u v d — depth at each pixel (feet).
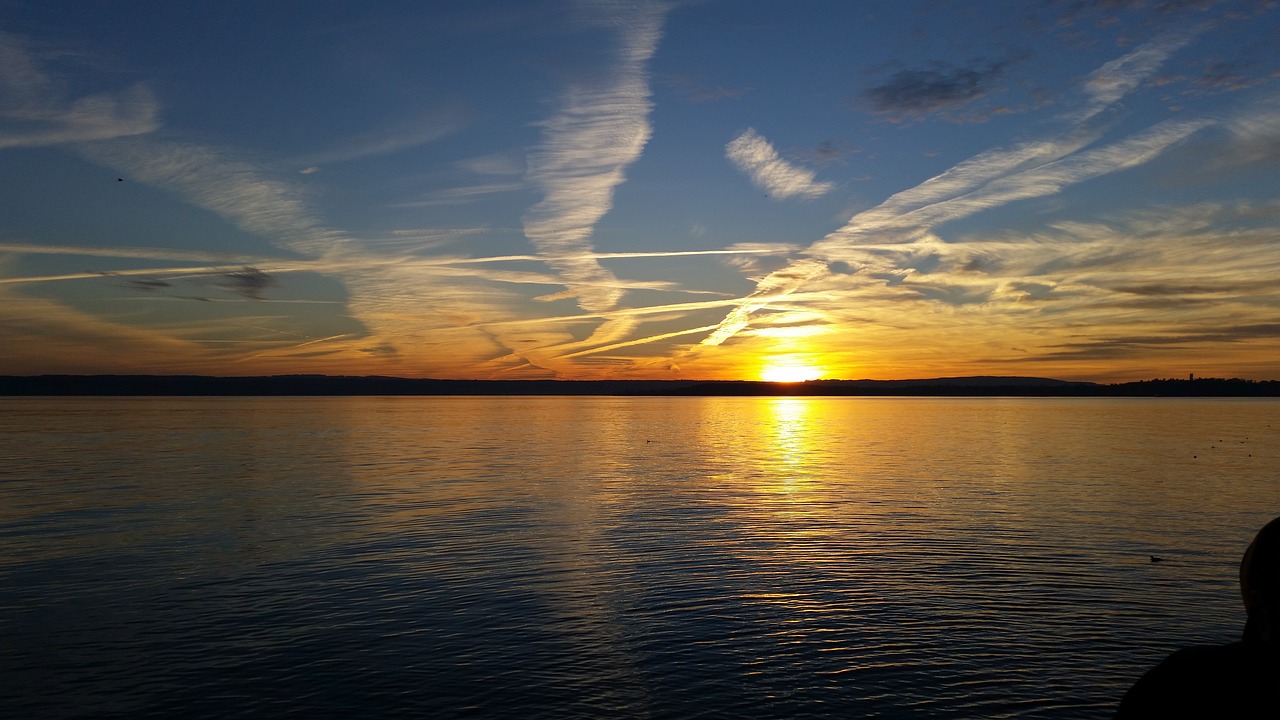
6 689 46.21
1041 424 404.36
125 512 109.40
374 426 378.12
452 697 44.83
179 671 48.83
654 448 235.40
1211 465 174.40
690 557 78.79
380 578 71.00
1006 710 42.96
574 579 70.23
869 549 82.12
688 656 50.98
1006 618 58.29
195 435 298.56
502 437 292.40
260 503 117.70
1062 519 100.53
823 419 496.64
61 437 283.79
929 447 236.84
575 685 46.44
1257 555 9.80
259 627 57.16
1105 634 54.80
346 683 46.88
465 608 61.57
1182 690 9.47
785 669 48.65
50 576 72.43
